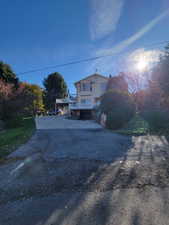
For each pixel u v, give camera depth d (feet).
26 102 47.98
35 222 6.43
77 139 23.84
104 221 6.36
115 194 8.37
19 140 23.82
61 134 28.96
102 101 43.83
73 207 7.36
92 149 17.80
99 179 10.18
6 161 14.44
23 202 7.89
